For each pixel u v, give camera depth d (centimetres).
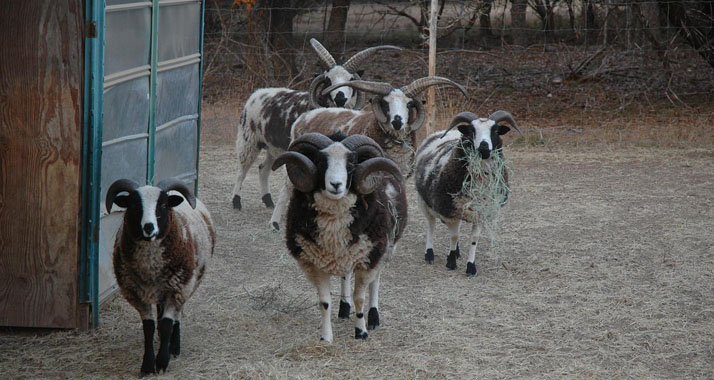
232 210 1056
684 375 564
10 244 622
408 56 2209
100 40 606
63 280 627
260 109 1019
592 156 1397
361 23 2528
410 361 584
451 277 798
